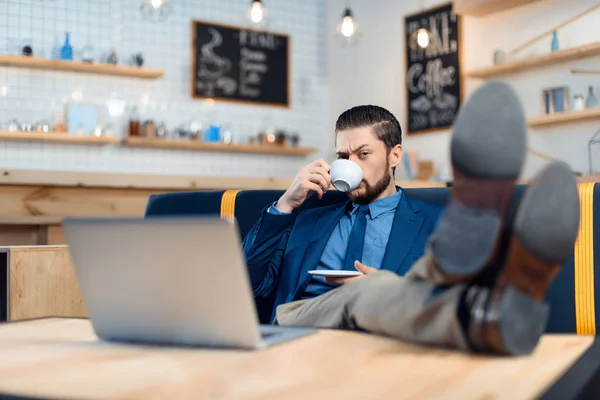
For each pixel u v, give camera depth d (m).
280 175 5.74
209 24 5.42
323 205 1.95
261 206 1.92
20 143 4.72
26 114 4.75
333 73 5.87
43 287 2.06
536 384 0.64
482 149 0.70
